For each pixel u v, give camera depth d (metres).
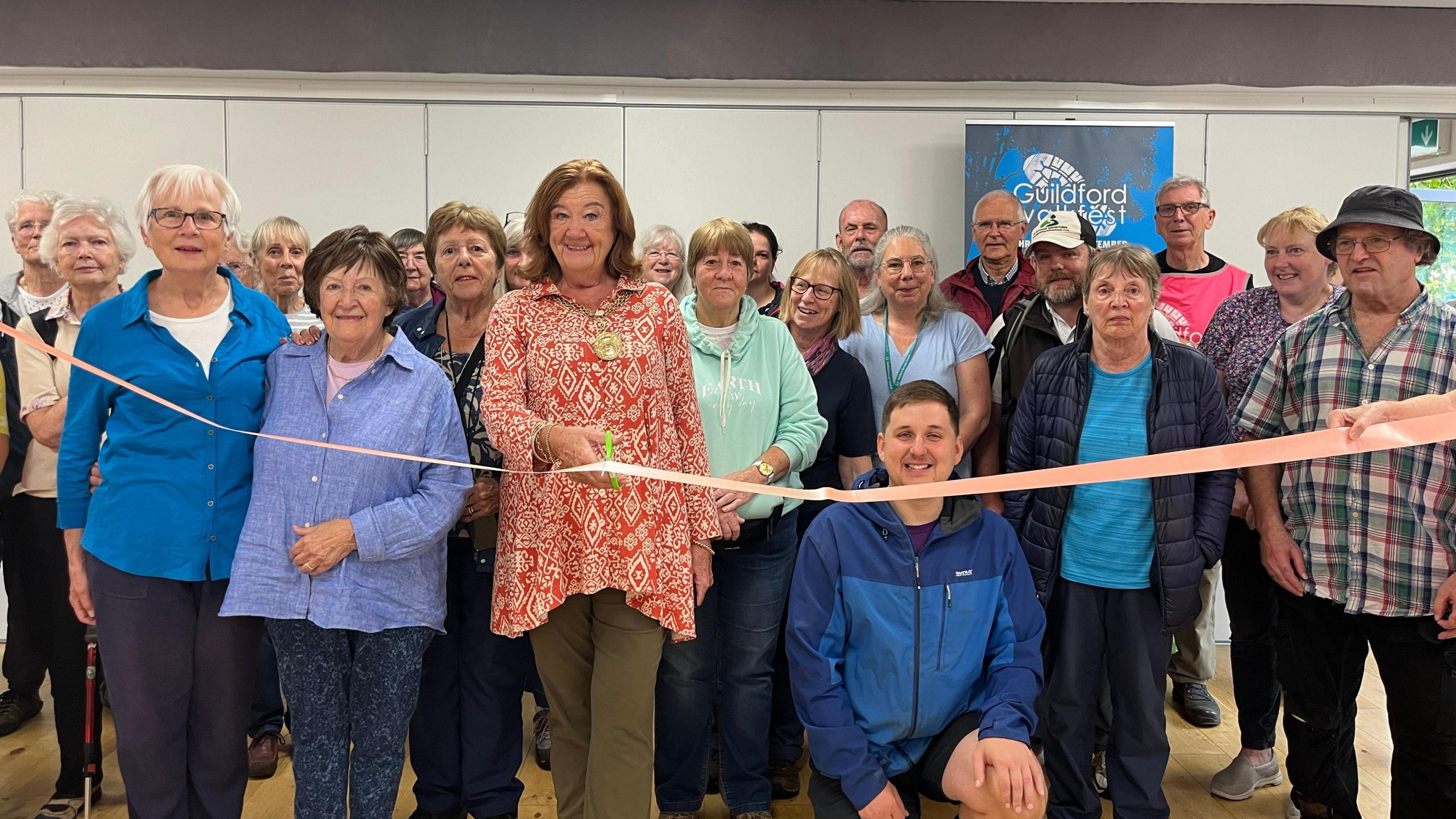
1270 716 2.88
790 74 4.50
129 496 2.02
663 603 2.04
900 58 4.52
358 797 2.03
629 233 2.13
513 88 4.45
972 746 2.01
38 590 2.77
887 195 4.57
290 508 2.01
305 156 4.39
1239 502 2.91
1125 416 2.42
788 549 2.63
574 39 4.44
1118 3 4.53
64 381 2.67
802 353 2.94
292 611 1.98
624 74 4.46
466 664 2.41
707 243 2.59
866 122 4.55
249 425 2.11
